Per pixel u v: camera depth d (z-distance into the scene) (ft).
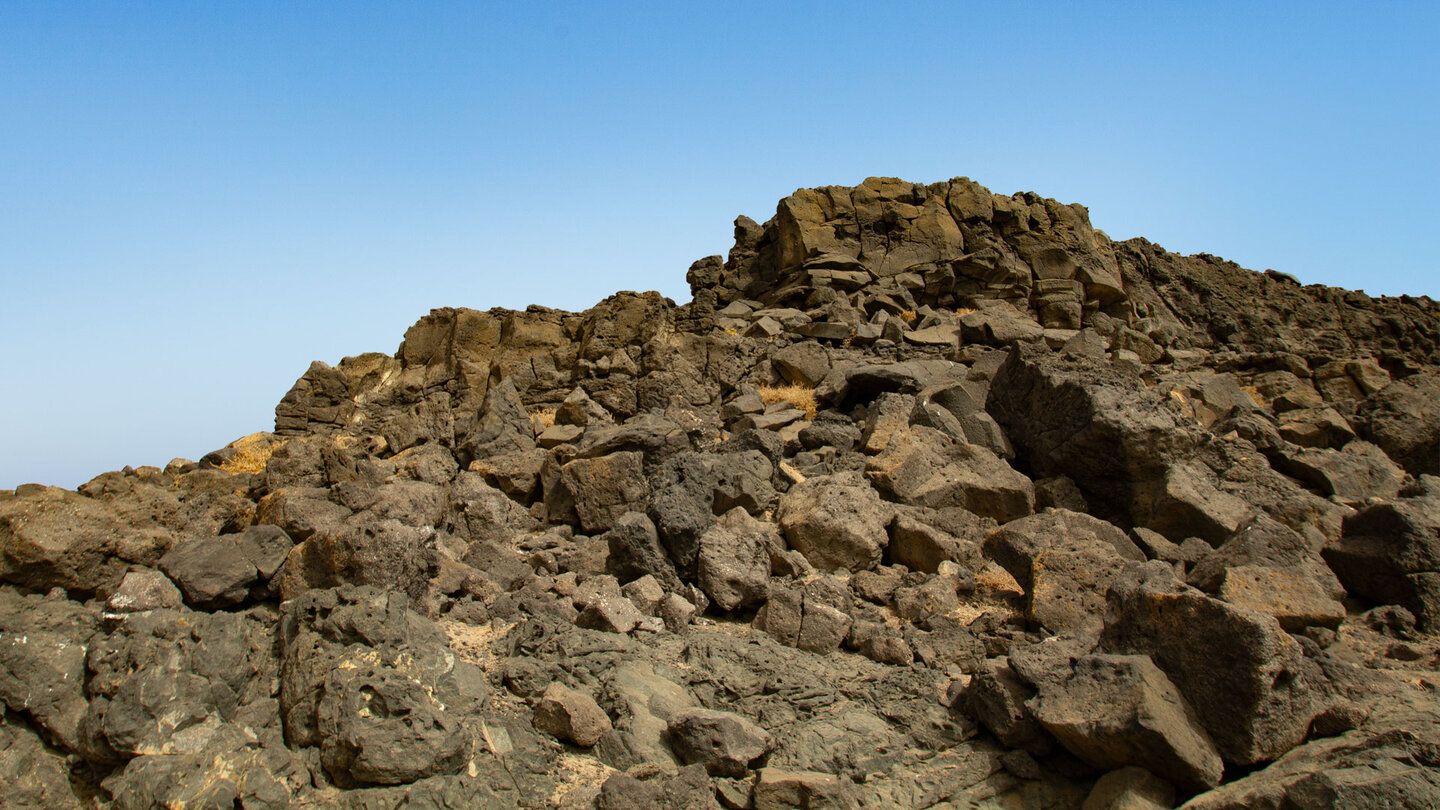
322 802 26.53
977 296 96.22
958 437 54.85
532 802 26.86
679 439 53.83
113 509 36.76
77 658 30.96
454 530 46.83
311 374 72.13
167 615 31.09
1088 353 74.74
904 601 39.40
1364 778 23.68
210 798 26.37
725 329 85.81
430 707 28.07
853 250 99.04
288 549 36.52
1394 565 40.37
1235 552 37.81
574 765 28.58
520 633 34.24
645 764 28.07
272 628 32.99
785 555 41.96
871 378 64.18
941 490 49.65
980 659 35.27
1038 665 30.71
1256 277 129.08
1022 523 42.16
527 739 29.14
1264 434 57.57
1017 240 100.48
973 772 29.30
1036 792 28.84
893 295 93.04
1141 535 44.68
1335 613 34.19
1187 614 28.43
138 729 27.96
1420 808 23.18
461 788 26.55
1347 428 63.31
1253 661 26.76
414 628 31.32
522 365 70.74
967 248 99.25
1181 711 27.50
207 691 29.14
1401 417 63.21
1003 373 58.70
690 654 34.14
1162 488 48.57
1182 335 110.52
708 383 69.31
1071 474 51.96
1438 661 34.99
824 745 29.68
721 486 46.47
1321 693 29.27
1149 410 50.01
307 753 27.91
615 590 38.73
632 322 71.61
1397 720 28.14
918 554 44.50
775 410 64.75
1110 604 31.81
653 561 40.50
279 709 29.66
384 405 72.08
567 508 50.01
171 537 36.40
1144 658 28.53
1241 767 27.30
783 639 36.40
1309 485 55.11
